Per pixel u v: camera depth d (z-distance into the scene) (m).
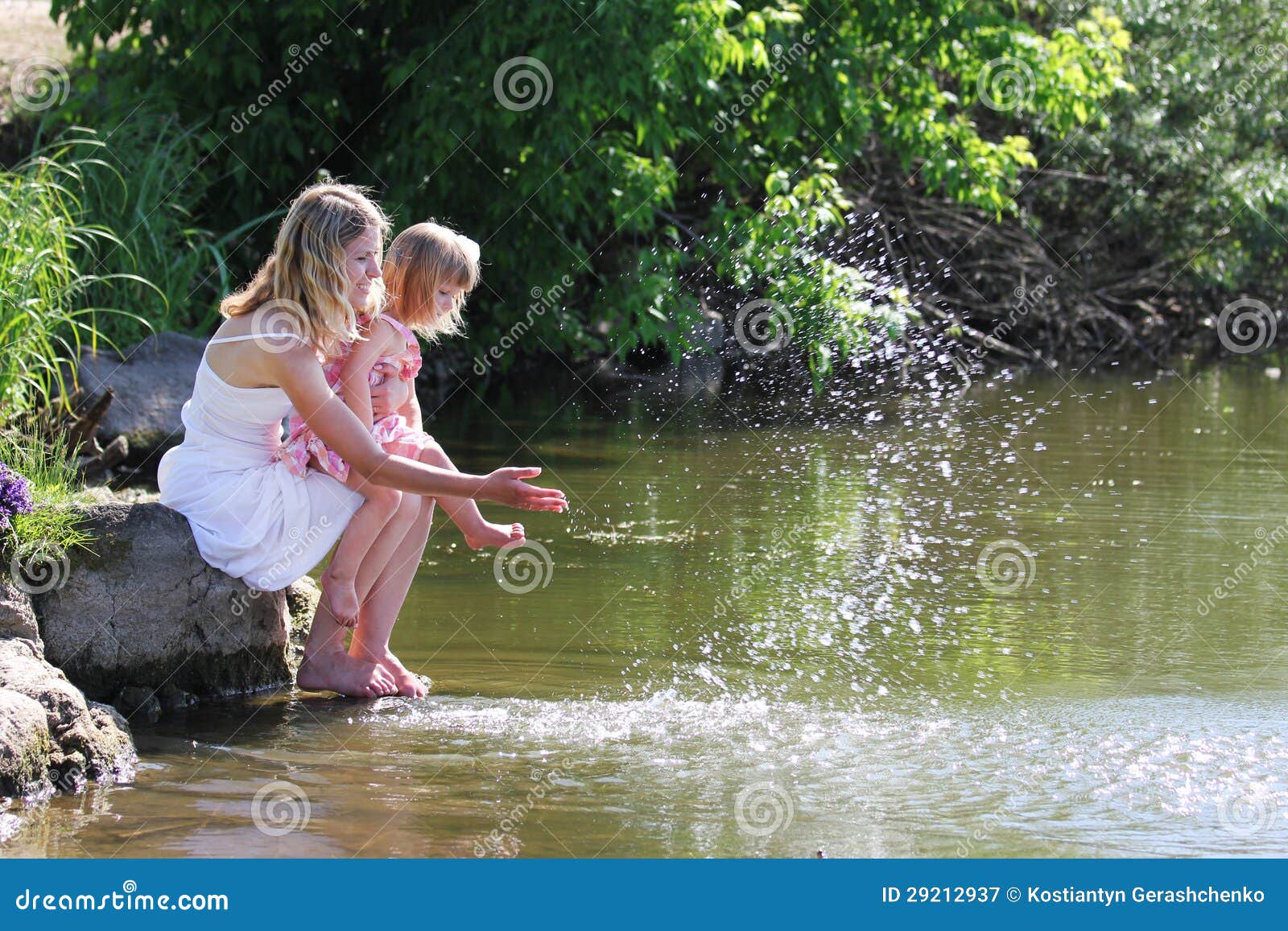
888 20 9.24
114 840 2.44
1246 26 12.78
